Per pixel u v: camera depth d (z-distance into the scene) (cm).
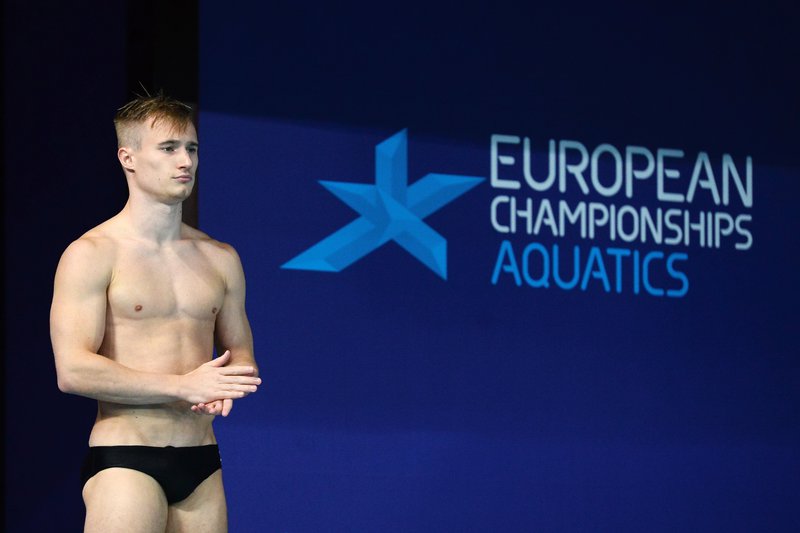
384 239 2162
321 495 2081
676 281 2345
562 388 2242
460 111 2236
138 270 1449
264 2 2119
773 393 2384
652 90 2370
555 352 2247
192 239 1518
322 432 2092
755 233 2414
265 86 2108
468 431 2175
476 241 2220
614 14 2356
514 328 2227
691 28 2408
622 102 2345
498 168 2248
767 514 2350
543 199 2270
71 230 2114
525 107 2280
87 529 1399
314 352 2102
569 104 2309
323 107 2144
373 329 2141
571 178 2295
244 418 2050
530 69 2289
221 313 1533
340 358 2116
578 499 2228
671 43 2392
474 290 2209
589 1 2341
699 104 2398
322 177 2133
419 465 2141
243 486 2038
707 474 2319
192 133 1478
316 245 2119
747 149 2427
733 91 2427
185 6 2061
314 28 2150
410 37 2214
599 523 2236
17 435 2156
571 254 2280
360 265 2144
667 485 2289
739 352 2372
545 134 2288
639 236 2330
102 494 1402
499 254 2231
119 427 1426
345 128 2156
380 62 2191
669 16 2394
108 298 1441
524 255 2247
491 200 2239
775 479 2362
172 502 1458
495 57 2267
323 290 2117
